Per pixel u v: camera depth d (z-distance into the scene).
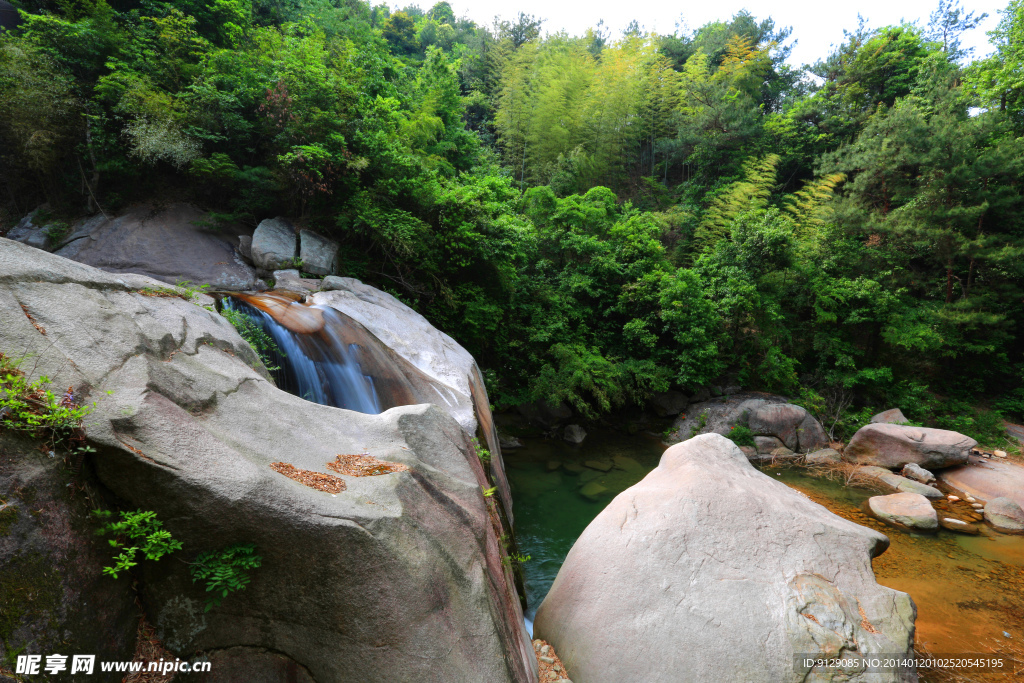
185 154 11.27
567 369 15.49
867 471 13.54
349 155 12.12
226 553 2.91
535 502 11.02
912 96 23.78
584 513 10.60
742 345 18.05
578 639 5.24
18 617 2.20
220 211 12.64
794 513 5.67
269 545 2.95
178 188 12.89
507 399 15.52
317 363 8.12
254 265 10.95
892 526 10.56
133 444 2.84
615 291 17.64
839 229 20.52
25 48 10.87
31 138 10.85
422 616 3.21
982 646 6.79
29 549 2.34
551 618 5.75
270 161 12.41
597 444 15.10
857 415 16.91
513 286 15.38
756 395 16.83
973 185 18.36
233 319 7.50
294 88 12.18
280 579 3.00
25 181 12.31
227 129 12.18
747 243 18.14
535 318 16.34
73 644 2.42
